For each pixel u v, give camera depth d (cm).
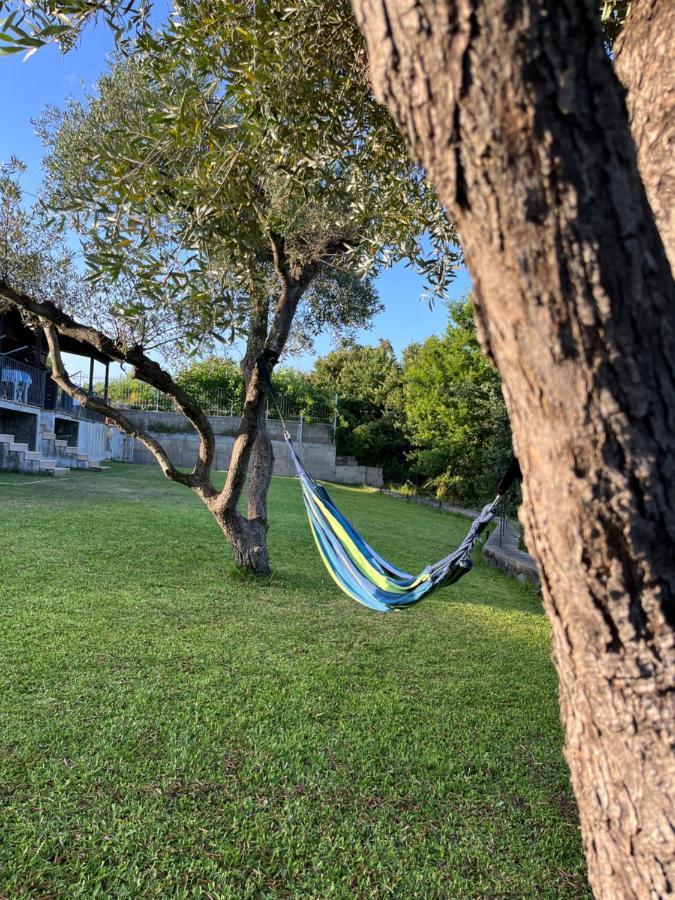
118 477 1698
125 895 221
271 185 432
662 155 151
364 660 479
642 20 156
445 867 252
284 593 660
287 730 351
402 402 2848
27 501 1032
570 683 129
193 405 633
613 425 107
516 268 105
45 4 287
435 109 105
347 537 479
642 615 114
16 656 413
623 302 103
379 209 436
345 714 380
